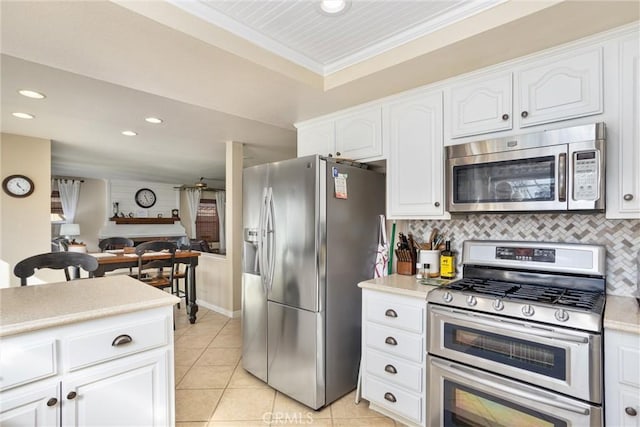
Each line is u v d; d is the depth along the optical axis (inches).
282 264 95.3
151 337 61.5
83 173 291.3
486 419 64.6
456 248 93.4
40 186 158.9
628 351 51.6
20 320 49.3
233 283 169.0
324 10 64.0
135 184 350.3
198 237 409.1
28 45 63.8
